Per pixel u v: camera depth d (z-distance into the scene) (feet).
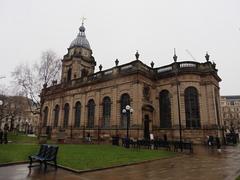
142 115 108.17
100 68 138.31
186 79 109.81
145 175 34.88
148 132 111.04
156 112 116.57
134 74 111.96
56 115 166.30
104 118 125.29
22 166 39.73
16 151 56.18
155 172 37.63
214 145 94.94
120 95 117.70
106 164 42.42
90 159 47.70
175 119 107.76
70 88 154.10
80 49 179.63
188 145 74.08
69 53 182.29
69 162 42.91
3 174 32.65
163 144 80.07
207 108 105.81
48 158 38.37
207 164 47.21
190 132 103.35
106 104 126.82
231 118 311.06
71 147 75.05
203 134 102.32
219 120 113.29
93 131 127.34
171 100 111.86
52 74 125.18
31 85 121.39
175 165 45.60
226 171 38.96
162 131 111.55
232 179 31.91
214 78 115.85
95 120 128.06
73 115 146.61
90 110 136.56
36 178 30.83
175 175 35.19
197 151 75.51
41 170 36.68
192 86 108.99
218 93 121.70
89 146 82.43
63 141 109.19
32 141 102.83
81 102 143.13
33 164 41.91
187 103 108.47
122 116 114.21
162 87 118.32
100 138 121.29
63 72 178.29
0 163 39.37
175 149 78.18
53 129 161.79
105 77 127.95
